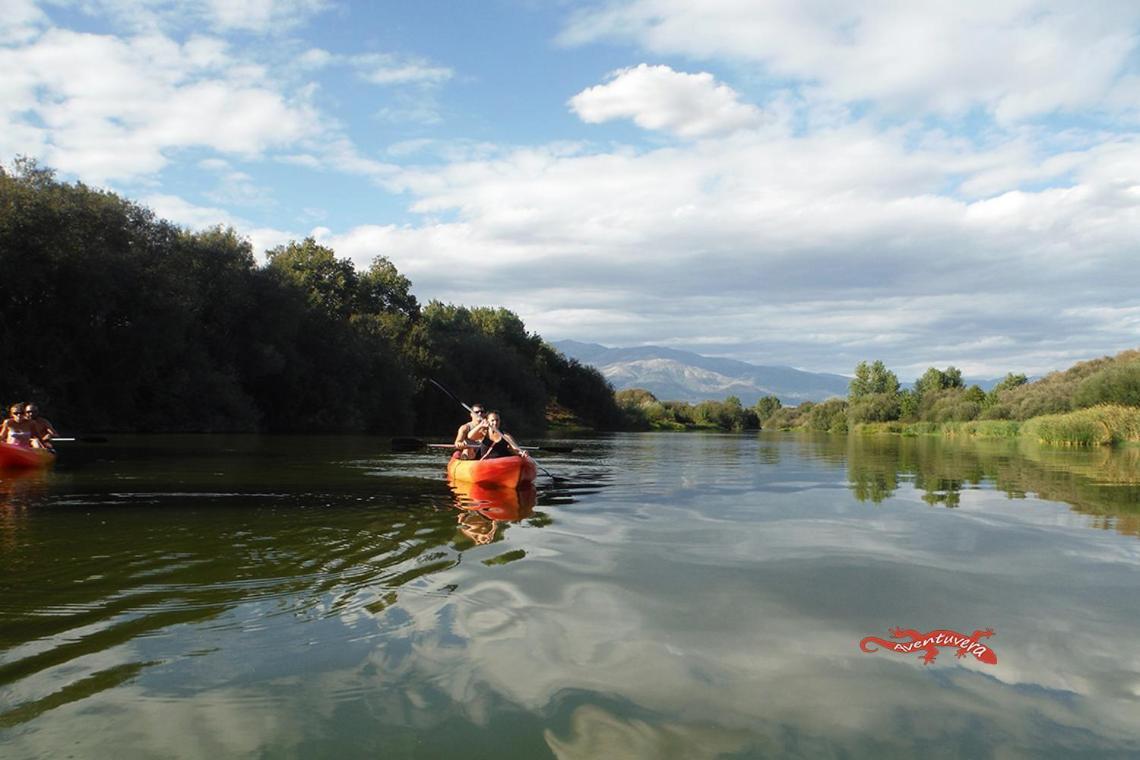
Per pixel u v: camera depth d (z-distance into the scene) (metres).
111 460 14.30
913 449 28.31
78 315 26.25
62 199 26.06
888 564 5.38
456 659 3.36
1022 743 2.61
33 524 6.86
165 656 3.38
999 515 8.08
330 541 6.08
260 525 6.87
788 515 7.98
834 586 4.71
